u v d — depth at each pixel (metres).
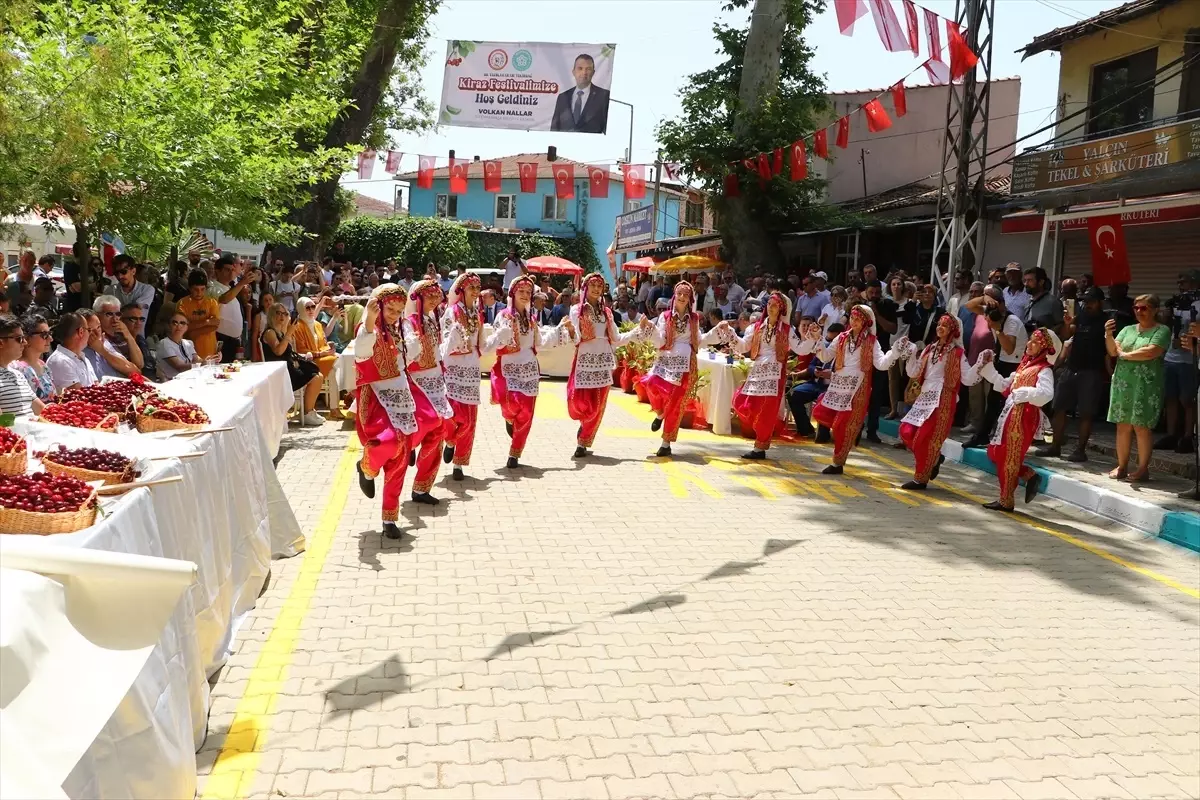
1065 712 4.51
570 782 3.64
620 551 6.75
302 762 3.71
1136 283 14.95
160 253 13.73
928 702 4.52
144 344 9.05
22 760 2.16
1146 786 3.86
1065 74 17.02
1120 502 8.32
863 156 24.70
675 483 9.04
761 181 19.89
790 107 20.11
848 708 4.41
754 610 5.66
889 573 6.54
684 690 4.51
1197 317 10.48
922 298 12.41
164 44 10.73
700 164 20.17
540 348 9.58
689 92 21.17
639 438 11.53
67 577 2.64
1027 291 11.57
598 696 4.40
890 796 3.67
